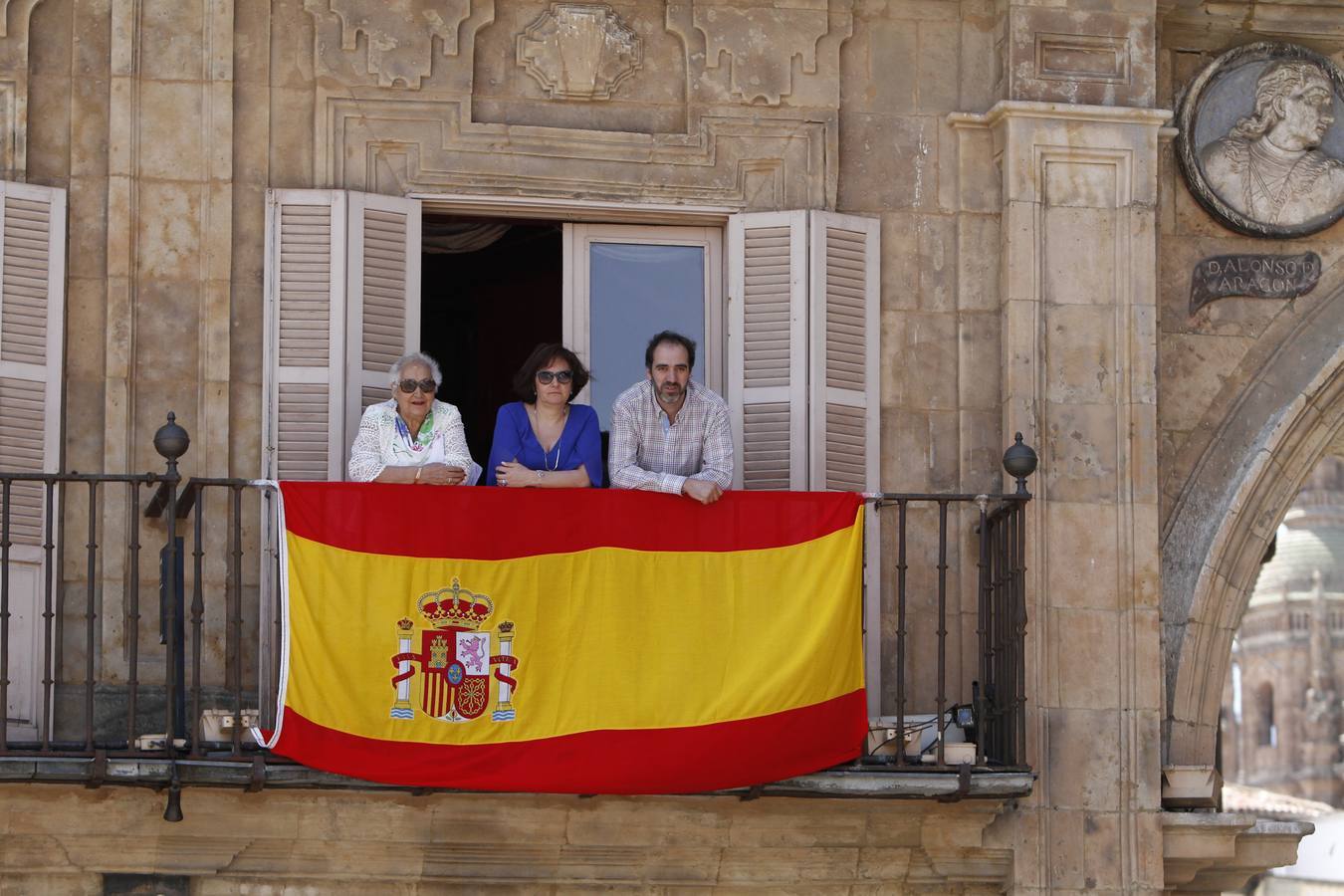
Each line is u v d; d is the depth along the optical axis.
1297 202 17.56
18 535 15.59
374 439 15.45
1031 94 16.81
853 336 16.64
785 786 15.12
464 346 20.39
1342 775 112.62
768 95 16.84
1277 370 17.45
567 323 16.80
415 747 14.71
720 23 16.89
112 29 16.17
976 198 16.95
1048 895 16.02
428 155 16.45
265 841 15.31
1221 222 17.48
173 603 14.43
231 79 16.23
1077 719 16.19
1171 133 17.20
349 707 14.66
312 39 16.42
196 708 14.55
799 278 16.53
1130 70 16.91
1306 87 17.59
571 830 15.56
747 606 15.12
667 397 15.45
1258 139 17.58
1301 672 114.75
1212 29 17.66
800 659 15.01
